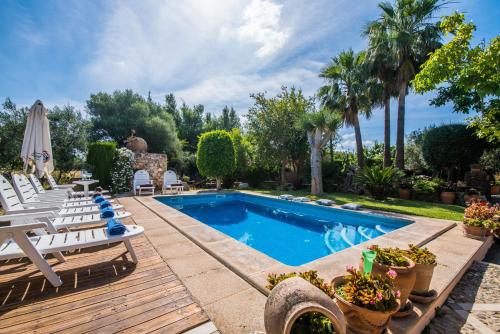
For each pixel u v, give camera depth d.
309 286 1.41
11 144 7.89
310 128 10.36
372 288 1.62
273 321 1.37
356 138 12.04
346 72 11.77
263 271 2.62
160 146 17.05
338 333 1.27
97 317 1.88
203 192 10.45
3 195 3.10
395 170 9.54
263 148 12.89
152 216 5.40
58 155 9.09
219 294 2.22
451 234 4.55
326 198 9.06
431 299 2.16
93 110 17.16
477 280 3.03
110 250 3.28
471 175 9.73
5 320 1.82
